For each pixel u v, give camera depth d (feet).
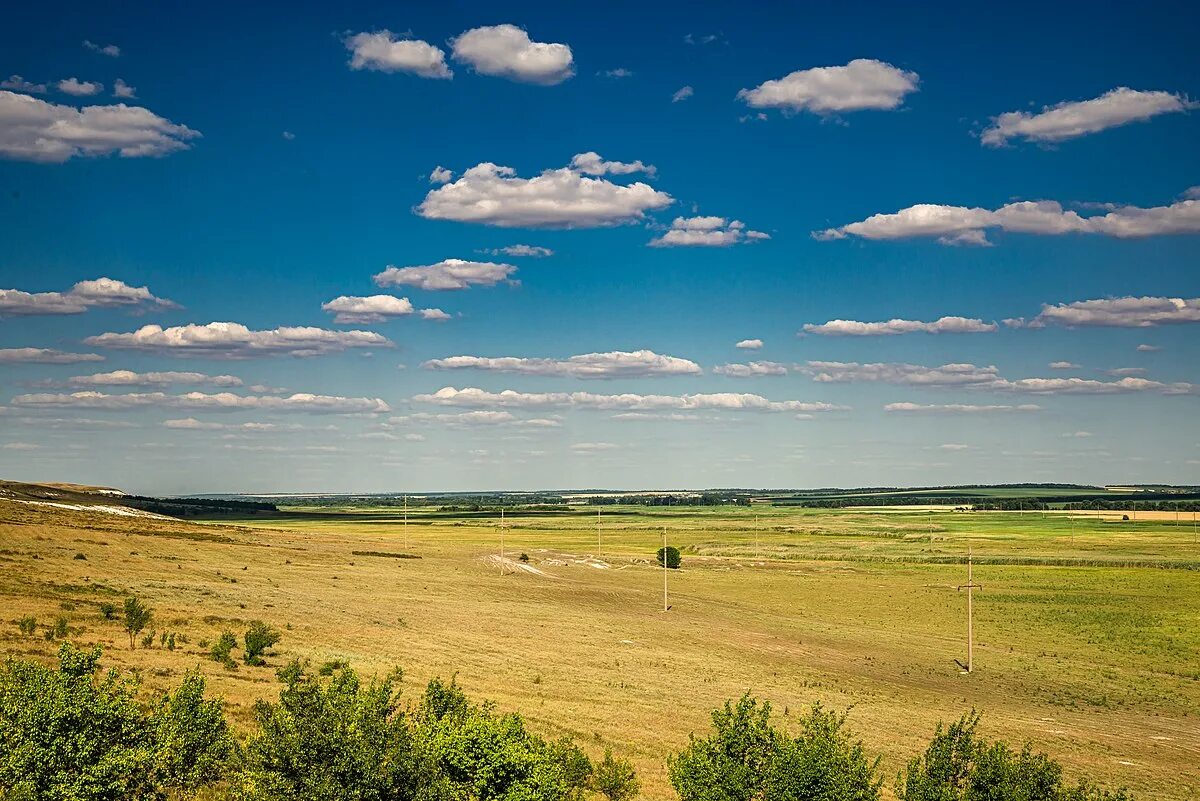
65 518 540.93
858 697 270.87
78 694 95.71
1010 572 648.79
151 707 133.08
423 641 287.07
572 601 439.63
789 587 562.25
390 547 654.53
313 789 90.27
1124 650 384.68
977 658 359.87
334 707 99.19
